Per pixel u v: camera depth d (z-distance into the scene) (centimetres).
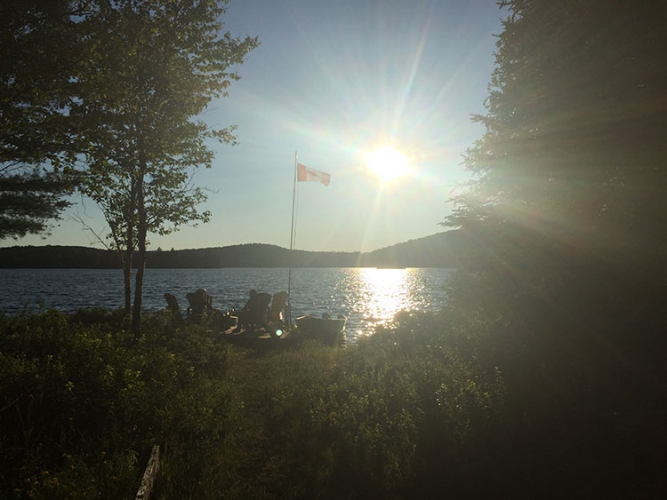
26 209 1480
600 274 867
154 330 1238
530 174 1038
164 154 1062
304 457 586
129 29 868
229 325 1764
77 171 988
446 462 575
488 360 824
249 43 1163
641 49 877
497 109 1129
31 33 779
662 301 786
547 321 875
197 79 1138
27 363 698
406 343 1079
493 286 1002
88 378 641
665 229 812
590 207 914
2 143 876
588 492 507
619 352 774
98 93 837
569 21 960
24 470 429
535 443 607
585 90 927
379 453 587
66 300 4141
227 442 618
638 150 855
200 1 1095
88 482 404
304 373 1004
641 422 614
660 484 500
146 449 532
